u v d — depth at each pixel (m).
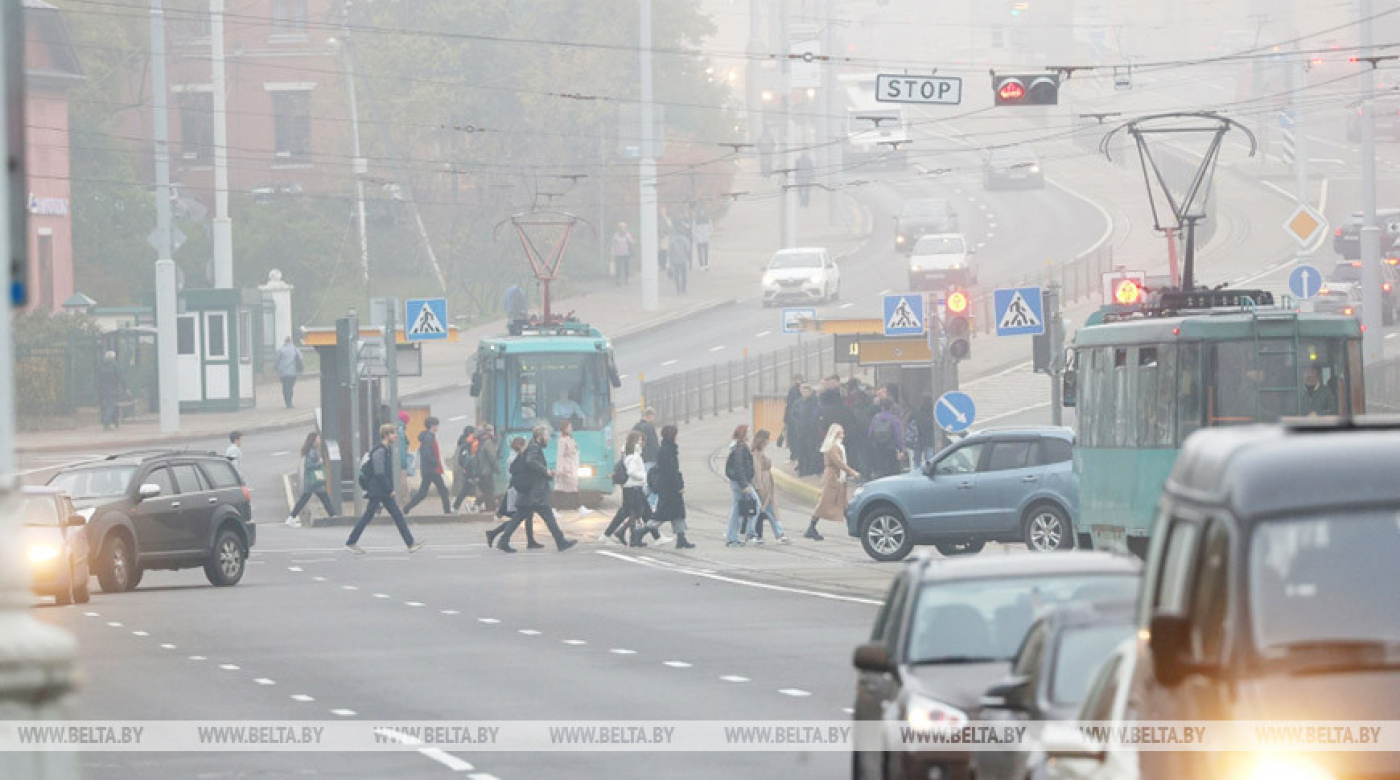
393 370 158.00
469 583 106.44
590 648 76.81
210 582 109.31
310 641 80.56
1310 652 24.14
